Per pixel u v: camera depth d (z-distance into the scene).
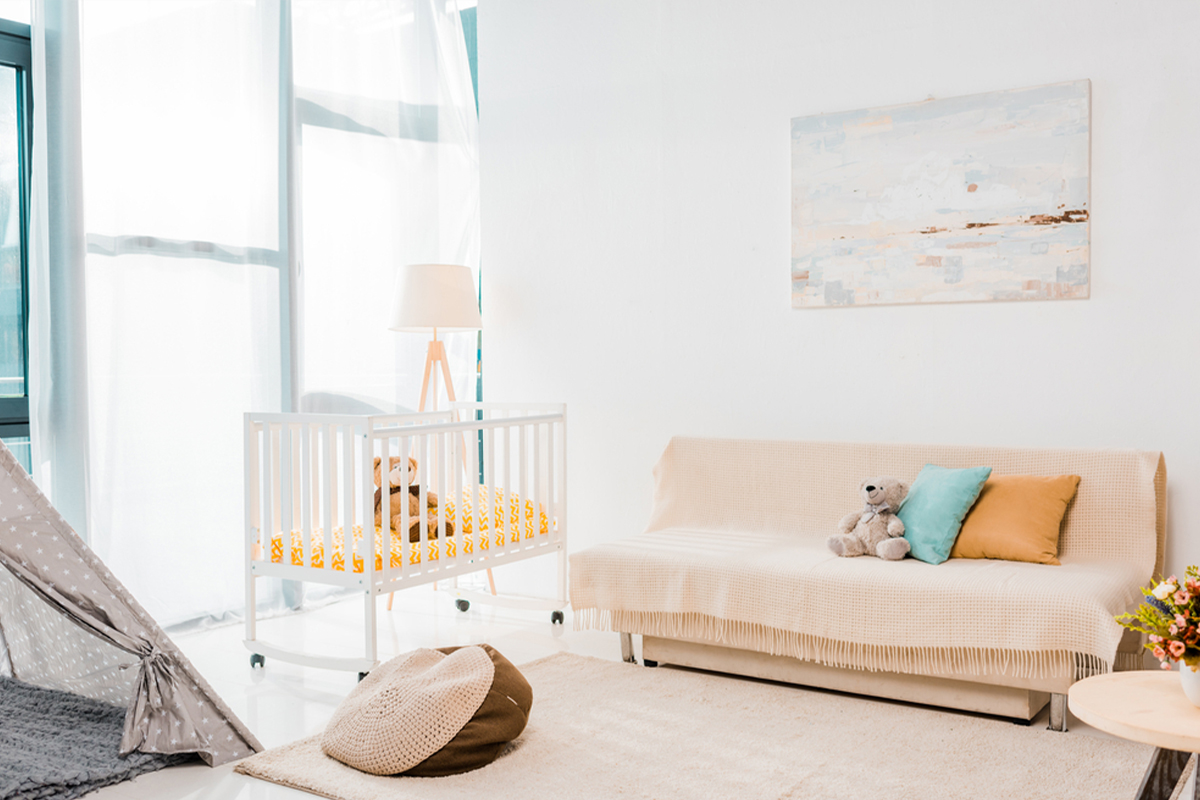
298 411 3.90
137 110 3.50
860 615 2.67
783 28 3.60
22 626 2.82
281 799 2.18
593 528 4.07
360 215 4.23
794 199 3.55
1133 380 3.03
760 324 3.68
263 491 3.23
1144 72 2.99
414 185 4.41
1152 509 2.84
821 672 2.83
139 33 3.50
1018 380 3.21
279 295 3.90
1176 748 1.61
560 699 2.78
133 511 3.47
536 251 4.18
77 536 2.35
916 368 3.38
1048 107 3.12
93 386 3.37
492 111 4.29
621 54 3.95
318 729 2.63
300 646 3.41
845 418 3.52
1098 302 3.07
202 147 3.68
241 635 3.58
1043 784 2.15
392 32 4.35
